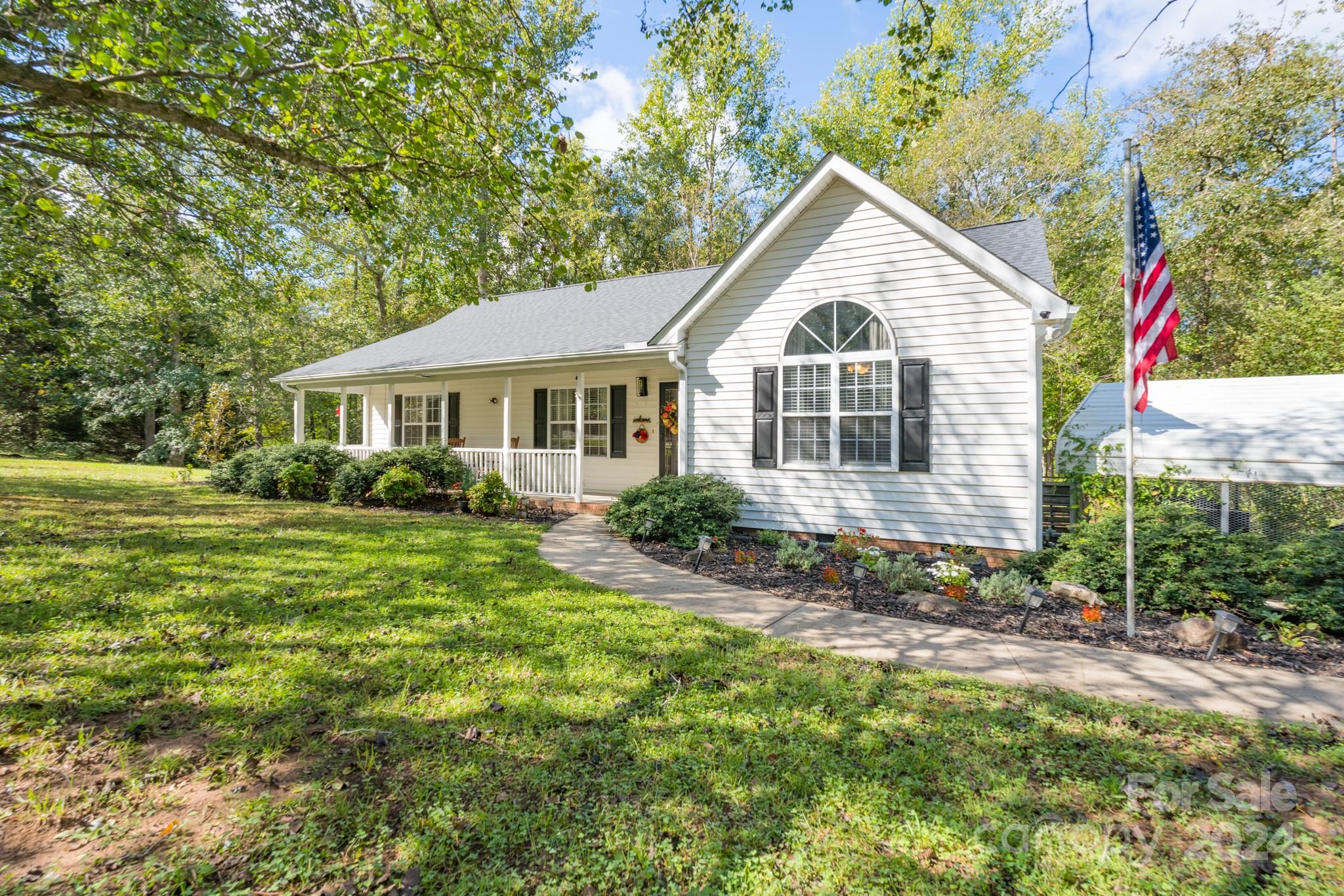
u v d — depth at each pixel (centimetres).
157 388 2111
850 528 871
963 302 792
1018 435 761
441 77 572
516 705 352
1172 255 1550
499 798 266
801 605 597
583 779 281
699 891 216
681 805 264
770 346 934
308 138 644
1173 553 595
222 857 225
